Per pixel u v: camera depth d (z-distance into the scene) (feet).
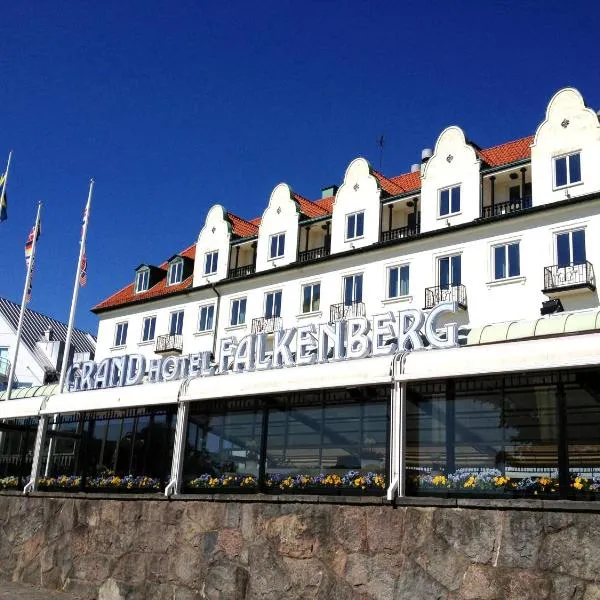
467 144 116.78
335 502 34.88
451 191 116.78
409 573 31.89
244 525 37.96
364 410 37.01
